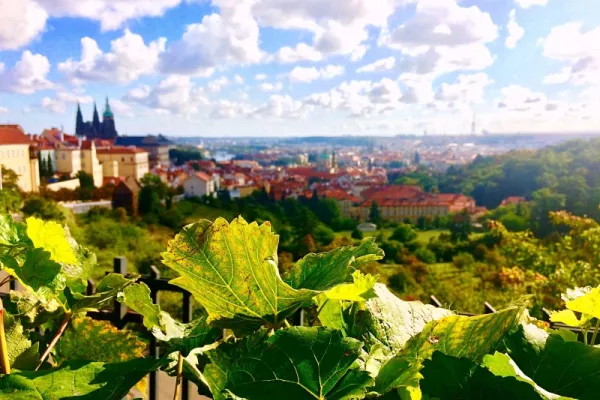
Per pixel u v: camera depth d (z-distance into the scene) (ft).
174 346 10.18
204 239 9.36
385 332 10.71
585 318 10.77
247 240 9.36
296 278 10.76
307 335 7.96
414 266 393.70
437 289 256.11
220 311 10.20
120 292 11.86
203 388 9.99
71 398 7.91
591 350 8.64
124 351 12.56
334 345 7.86
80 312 12.32
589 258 149.69
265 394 7.64
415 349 8.99
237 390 7.67
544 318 21.15
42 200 456.45
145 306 11.89
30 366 10.93
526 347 8.81
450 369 7.90
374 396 8.21
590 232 150.92
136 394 13.24
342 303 11.02
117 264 26.84
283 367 7.74
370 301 10.98
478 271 344.69
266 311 9.87
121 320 26.78
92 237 435.53
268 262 9.16
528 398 7.43
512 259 176.76
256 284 9.57
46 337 12.79
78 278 11.33
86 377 8.31
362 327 10.71
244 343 9.30
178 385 9.22
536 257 169.37
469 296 185.57
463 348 8.98
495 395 7.63
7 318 11.30
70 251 9.61
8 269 9.29
